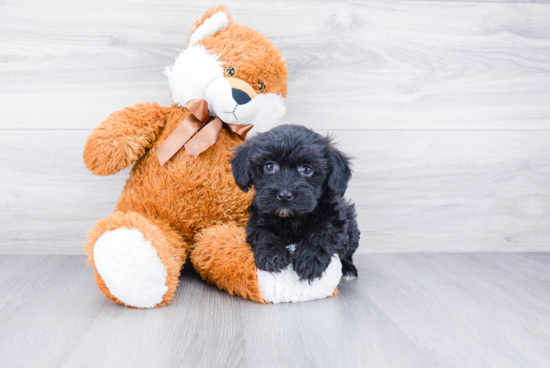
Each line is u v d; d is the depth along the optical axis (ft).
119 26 6.13
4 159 6.17
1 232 6.27
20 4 5.98
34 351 3.31
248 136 5.37
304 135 4.43
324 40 6.34
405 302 4.56
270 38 6.27
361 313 4.22
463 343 3.57
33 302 4.40
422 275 5.57
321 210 4.55
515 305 4.49
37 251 6.34
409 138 6.56
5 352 3.29
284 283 4.45
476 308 4.39
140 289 4.08
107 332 3.67
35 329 3.72
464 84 6.56
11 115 6.12
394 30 6.41
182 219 5.02
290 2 6.24
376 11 6.37
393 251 6.71
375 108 6.49
